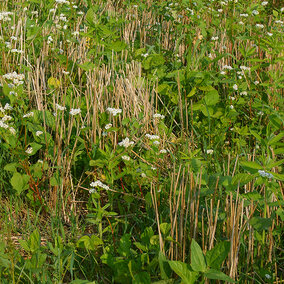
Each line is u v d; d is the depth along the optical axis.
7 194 3.31
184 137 4.20
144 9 6.87
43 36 5.27
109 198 3.19
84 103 3.99
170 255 2.55
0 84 4.03
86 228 3.21
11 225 3.04
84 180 3.42
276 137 2.70
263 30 6.43
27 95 4.20
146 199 3.08
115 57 4.77
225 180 2.56
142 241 2.81
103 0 6.86
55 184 3.23
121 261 2.39
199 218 2.76
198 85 4.35
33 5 6.35
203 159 3.72
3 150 3.50
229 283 2.34
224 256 2.10
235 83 4.58
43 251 2.84
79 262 2.71
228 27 6.11
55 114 3.40
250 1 7.25
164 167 3.71
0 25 5.12
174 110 4.36
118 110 3.47
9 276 2.38
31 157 3.73
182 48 5.73
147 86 4.41
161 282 2.20
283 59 4.56
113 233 2.92
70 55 4.88
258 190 3.30
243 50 4.73
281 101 4.27
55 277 2.52
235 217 2.48
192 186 2.62
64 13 5.43
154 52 5.13
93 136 3.60
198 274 2.07
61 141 3.45
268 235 2.78
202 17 6.27
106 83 4.25
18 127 3.58
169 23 6.45
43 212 3.29
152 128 4.03
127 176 3.38
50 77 4.42
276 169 3.29
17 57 4.62
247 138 4.45
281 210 2.62
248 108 4.75
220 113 4.15
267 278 2.47
